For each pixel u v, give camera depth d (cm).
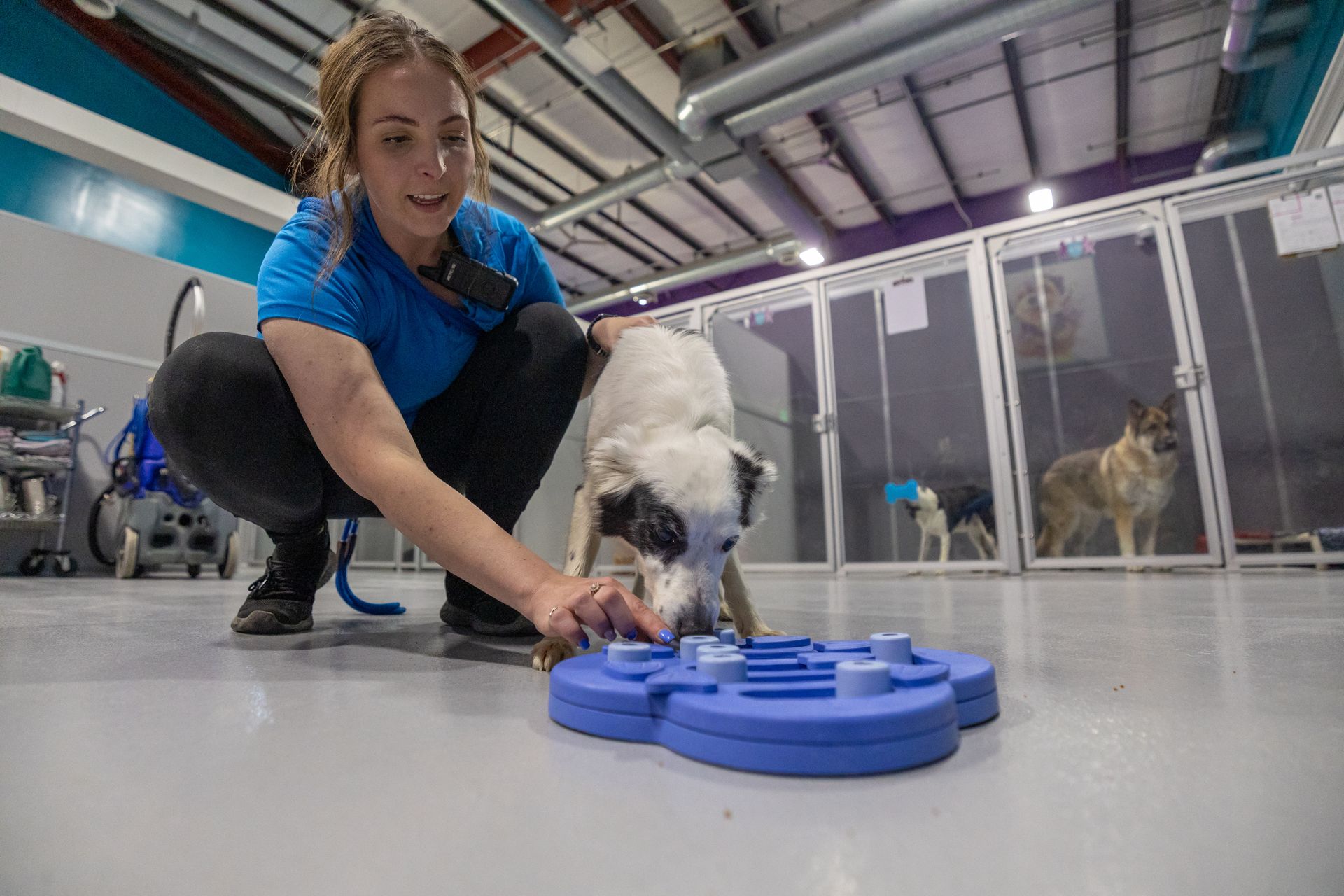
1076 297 621
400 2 633
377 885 39
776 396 729
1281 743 64
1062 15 519
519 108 776
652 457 167
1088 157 900
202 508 479
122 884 40
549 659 111
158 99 723
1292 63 614
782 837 45
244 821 49
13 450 439
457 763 62
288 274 123
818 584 459
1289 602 225
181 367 139
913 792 53
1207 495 484
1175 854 41
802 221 888
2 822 49
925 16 521
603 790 55
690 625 150
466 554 97
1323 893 36
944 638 151
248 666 115
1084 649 130
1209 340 529
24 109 602
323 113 131
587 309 1240
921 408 657
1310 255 499
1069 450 625
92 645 140
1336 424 493
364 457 107
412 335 151
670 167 746
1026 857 42
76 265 518
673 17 652
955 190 976
